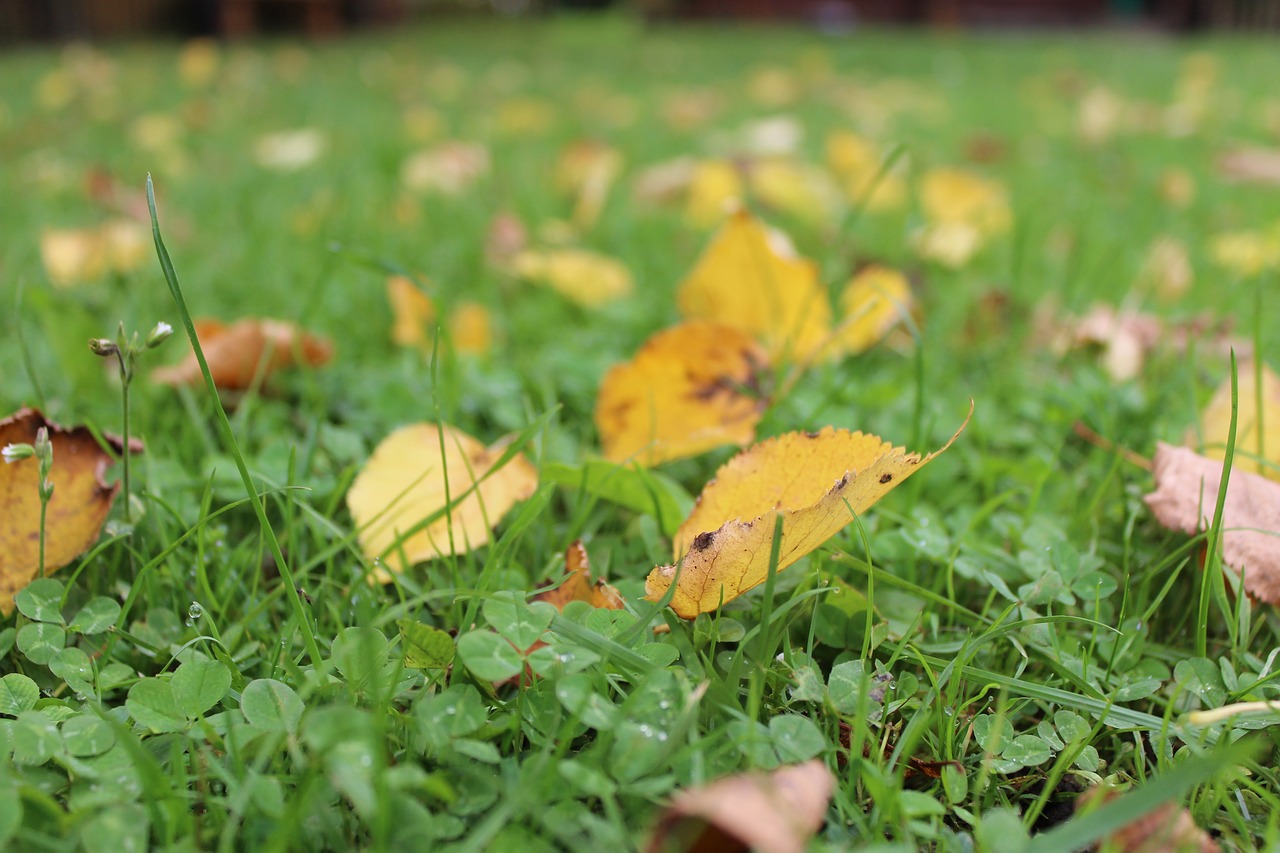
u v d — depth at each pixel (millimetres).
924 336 605
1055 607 390
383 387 492
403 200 975
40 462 354
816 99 2166
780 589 378
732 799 284
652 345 440
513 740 341
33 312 644
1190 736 342
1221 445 420
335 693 344
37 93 2023
